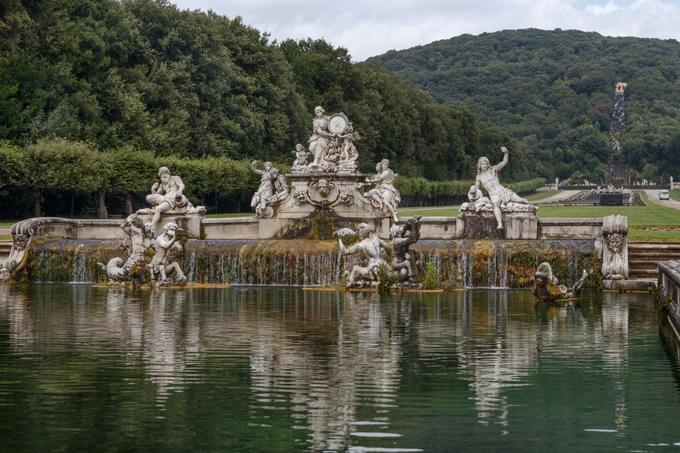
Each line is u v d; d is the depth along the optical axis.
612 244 42.12
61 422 16.44
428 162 164.88
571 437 15.68
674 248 44.72
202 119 99.38
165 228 43.31
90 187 81.00
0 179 77.75
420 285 41.00
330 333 26.31
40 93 87.00
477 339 25.25
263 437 15.57
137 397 18.12
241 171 92.56
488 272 43.84
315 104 127.62
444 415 16.92
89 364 21.31
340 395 18.34
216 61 101.69
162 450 14.95
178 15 100.50
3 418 16.69
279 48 127.12
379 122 139.50
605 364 21.59
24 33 87.19
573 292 36.53
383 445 15.21
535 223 47.25
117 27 95.00
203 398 18.09
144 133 90.88
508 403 17.83
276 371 20.58
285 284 44.88
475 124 198.62
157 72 95.44
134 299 36.38
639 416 16.94
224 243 46.53
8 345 23.92
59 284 44.47
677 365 21.47
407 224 41.38
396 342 24.72
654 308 33.38
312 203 50.03
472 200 48.12
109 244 46.59
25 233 46.56
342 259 44.66
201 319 29.59
